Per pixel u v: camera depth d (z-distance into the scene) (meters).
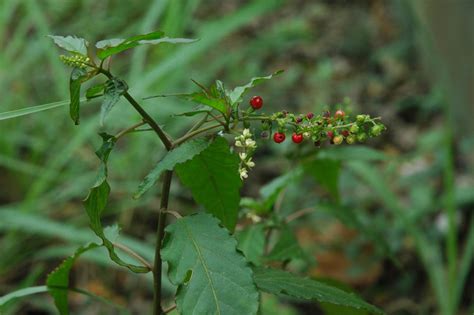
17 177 4.59
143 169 4.43
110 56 1.46
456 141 4.89
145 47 4.18
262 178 4.91
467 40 4.07
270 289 1.54
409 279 4.08
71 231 3.39
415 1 4.41
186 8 4.15
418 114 5.72
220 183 1.67
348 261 4.25
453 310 3.24
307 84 6.27
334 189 2.29
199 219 1.50
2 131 4.50
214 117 1.54
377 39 6.96
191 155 1.46
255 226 2.12
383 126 1.51
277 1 4.52
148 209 4.47
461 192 4.32
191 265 1.45
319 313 3.94
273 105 5.89
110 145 1.49
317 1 7.77
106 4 6.08
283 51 6.77
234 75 6.15
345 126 1.51
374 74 6.42
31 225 3.38
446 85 4.27
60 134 4.79
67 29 5.86
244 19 4.22
